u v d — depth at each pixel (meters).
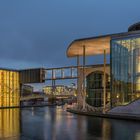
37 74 83.12
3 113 52.25
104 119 36.19
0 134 20.55
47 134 20.81
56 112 55.69
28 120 34.62
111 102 45.94
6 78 89.06
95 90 69.50
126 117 35.84
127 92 44.00
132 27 51.28
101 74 69.00
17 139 17.95
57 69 79.81
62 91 141.50
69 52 60.22
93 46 53.44
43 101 130.75
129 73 44.16
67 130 23.52
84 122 31.44
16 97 92.12
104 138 18.89
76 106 71.06
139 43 43.44
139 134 21.08
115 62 46.16
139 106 41.84
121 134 21.02
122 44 45.31
